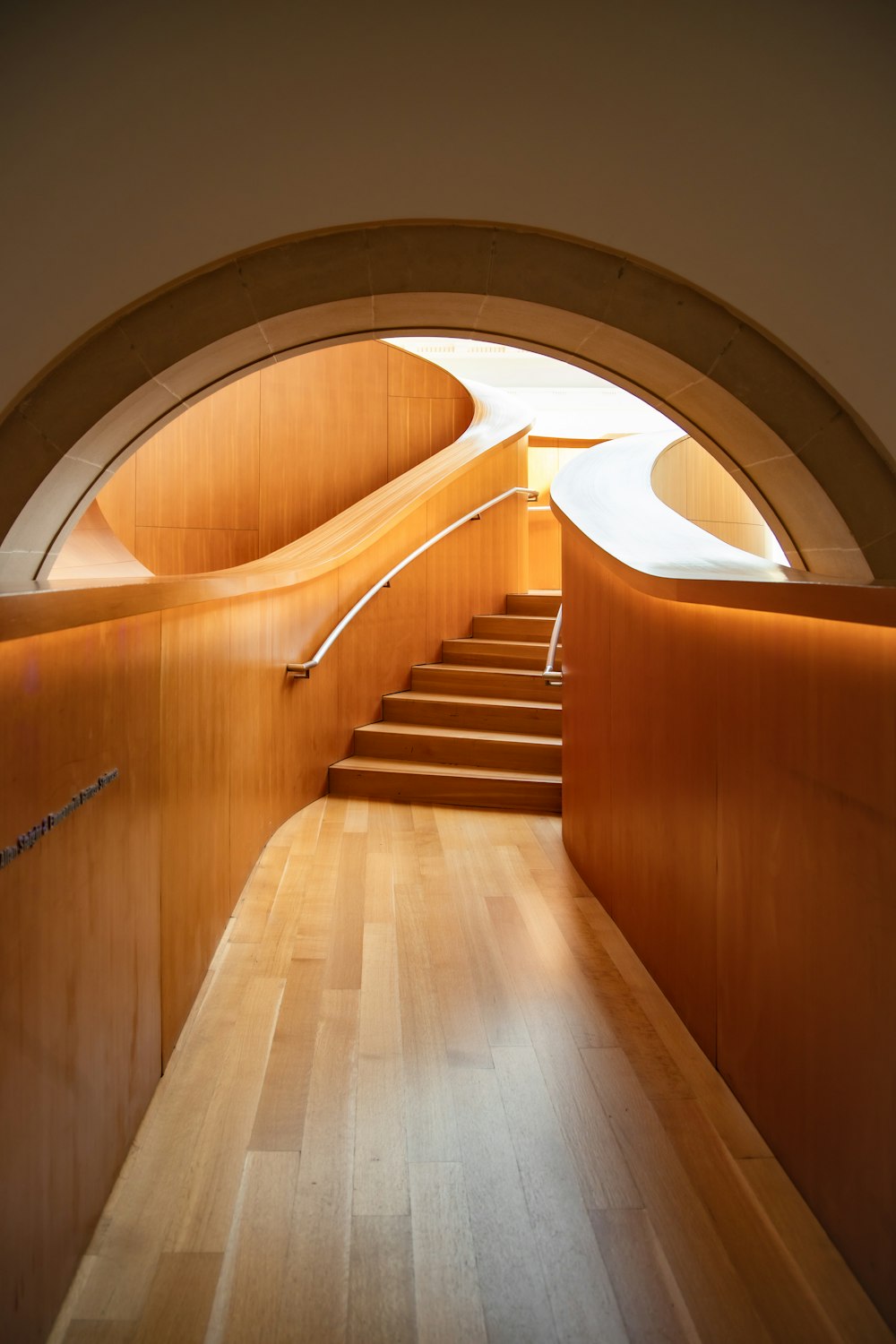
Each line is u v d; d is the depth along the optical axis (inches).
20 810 60.7
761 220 117.7
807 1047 81.0
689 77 115.6
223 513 324.8
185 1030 114.5
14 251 113.7
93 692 77.7
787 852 85.0
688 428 143.3
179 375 123.2
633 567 124.4
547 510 443.5
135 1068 92.5
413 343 537.3
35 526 124.6
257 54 113.7
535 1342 67.0
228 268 117.6
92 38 112.1
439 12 114.3
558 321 126.4
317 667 223.6
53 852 68.0
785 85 115.4
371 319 131.1
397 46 114.5
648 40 115.1
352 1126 94.3
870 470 122.0
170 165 114.5
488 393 352.8
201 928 126.9
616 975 131.1
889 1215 67.4
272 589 187.3
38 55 111.7
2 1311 57.7
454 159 116.4
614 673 151.9
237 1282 72.5
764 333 120.4
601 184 117.4
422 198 117.0
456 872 175.2
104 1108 81.2
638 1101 99.0
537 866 179.2
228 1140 91.7
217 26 112.9
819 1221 79.6
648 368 131.0
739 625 97.0
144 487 316.5
